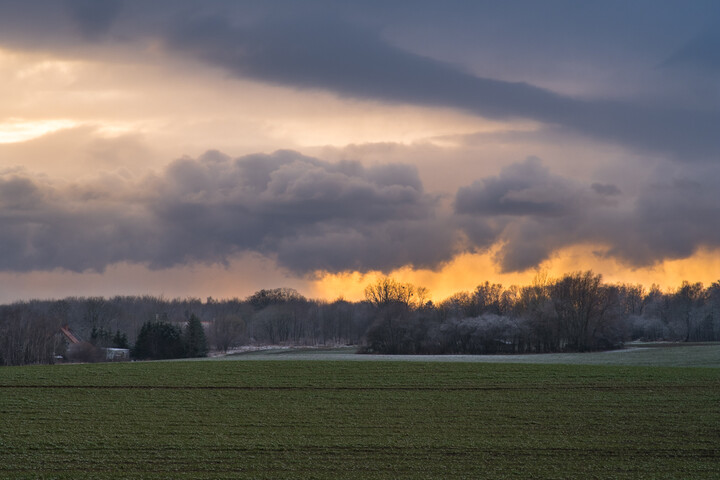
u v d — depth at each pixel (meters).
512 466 34.59
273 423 43.44
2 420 43.53
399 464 34.72
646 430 41.72
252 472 33.12
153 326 122.88
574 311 117.69
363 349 122.94
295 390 54.94
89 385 56.62
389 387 56.28
